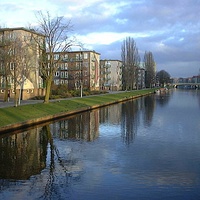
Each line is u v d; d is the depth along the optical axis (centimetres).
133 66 11725
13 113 3412
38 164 1894
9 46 4491
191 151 2270
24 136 2755
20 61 4253
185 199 1362
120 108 5756
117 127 3394
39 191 1441
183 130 3203
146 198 1368
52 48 4722
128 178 1641
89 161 1978
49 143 2511
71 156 2102
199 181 1603
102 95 8119
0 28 5675
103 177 1655
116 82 13762
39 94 6625
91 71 10544
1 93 6000
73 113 4588
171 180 1617
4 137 2695
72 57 10438
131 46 11694
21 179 1609
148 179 1630
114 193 1423
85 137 2789
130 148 2359
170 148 2369
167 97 10100
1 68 4919
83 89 9119
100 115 4528
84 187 1501
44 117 3647
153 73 17775
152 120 4012
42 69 4803
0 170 1762
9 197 1370
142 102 7538
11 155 2106
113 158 2058
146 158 2062
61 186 1507
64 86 7481
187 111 5222
